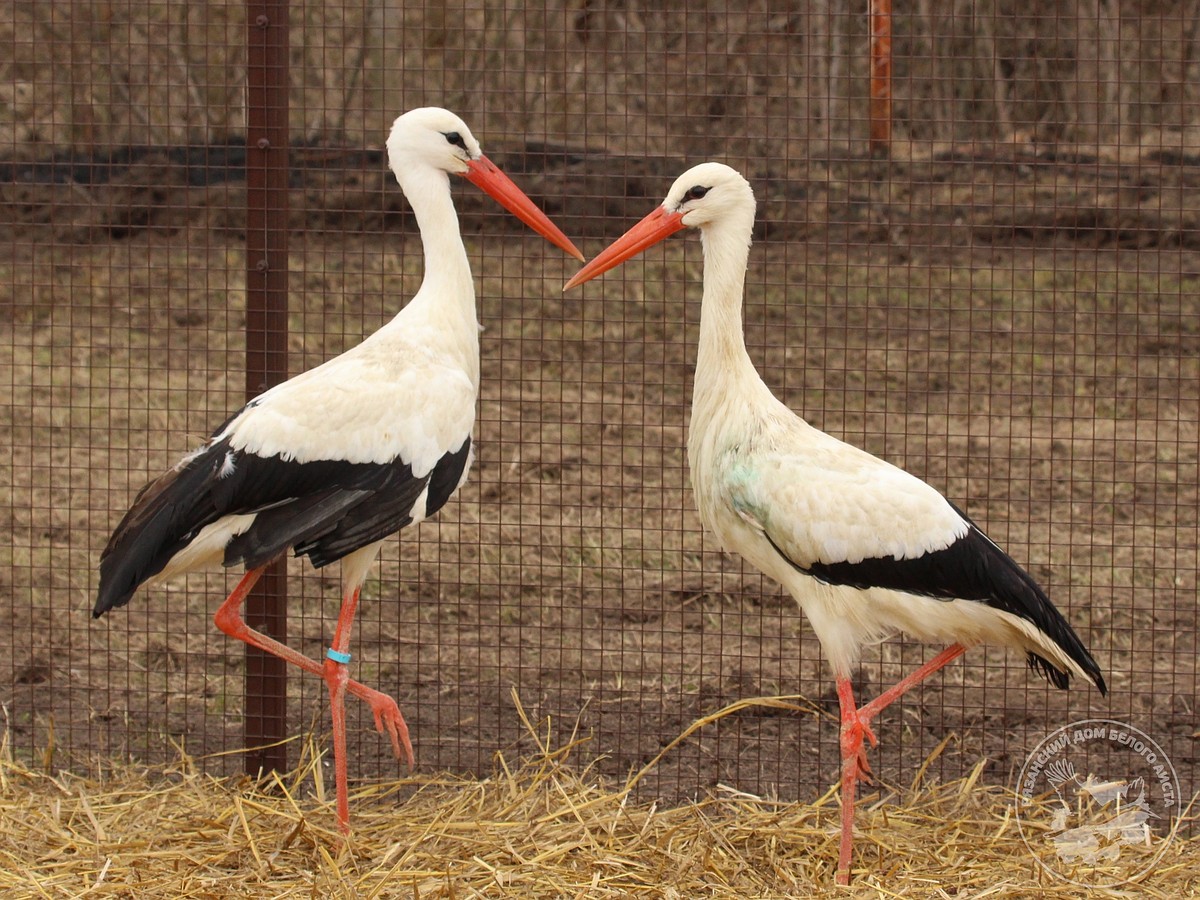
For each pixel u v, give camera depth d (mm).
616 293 14367
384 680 7977
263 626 6781
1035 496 10758
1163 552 9656
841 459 5797
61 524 10000
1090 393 12969
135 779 6680
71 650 7617
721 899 5523
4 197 16656
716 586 9188
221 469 5664
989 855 5969
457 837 5973
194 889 5527
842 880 5637
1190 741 7254
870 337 14125
